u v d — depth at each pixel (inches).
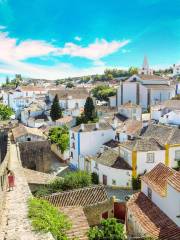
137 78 4320.9
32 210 940.0
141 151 1857.8
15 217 903.1
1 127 3400.6
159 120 2822.3
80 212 1067.9
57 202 1278.3
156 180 1263.5
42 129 3474.4
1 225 850.8
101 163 1993.1
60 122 3720.5
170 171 1263.5
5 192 1096.8
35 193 1433.3
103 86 6107.3
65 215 1000.9
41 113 4340.6
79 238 903.1
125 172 1879.9
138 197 1290.6
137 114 3331.7
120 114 3400.6
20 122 4667.8
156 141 1948.8
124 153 1952.5
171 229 1043.9
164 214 1133.1
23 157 2250.2
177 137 1993.1
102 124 2444.6
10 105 6151.6
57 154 2785.4
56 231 840.9
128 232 1234.6
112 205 1326.3
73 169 2453.2
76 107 4451.3
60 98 4692.4
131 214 1208.2
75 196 1320.1
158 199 1184.8
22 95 6171.3
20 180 1338.6
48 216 909.8
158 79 4323.3
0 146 2210.9
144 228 1075.9
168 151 1909.4
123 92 4303.6
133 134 2311.8
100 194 1350.9
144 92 4111.7
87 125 2407.7
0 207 909.8
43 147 2299.5
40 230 817.5
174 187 1063.6
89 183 1551.4
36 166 2287.2
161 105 3223.4
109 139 2423.7
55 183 1497.3
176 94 4426.7
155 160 1892.2
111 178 1925.4
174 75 7805.1
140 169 1873.8
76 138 2396.7
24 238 771.4
